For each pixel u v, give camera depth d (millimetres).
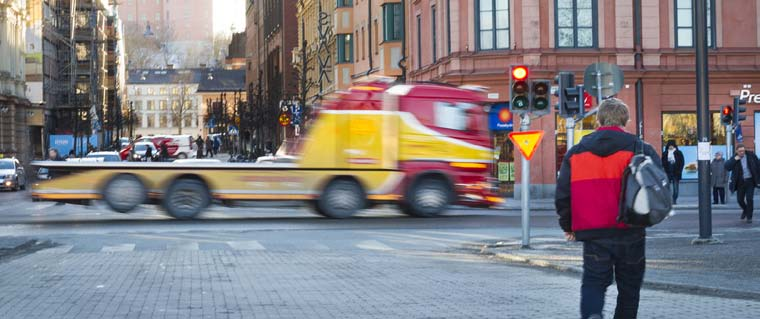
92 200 28266
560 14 41000
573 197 8086
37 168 28234
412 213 29734
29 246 21562
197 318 10750
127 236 23703
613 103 8211
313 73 87812
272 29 125062
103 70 127875
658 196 7719
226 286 13883
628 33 41125
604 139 8047
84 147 98000
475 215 30969
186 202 28500
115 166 28234
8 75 83250
